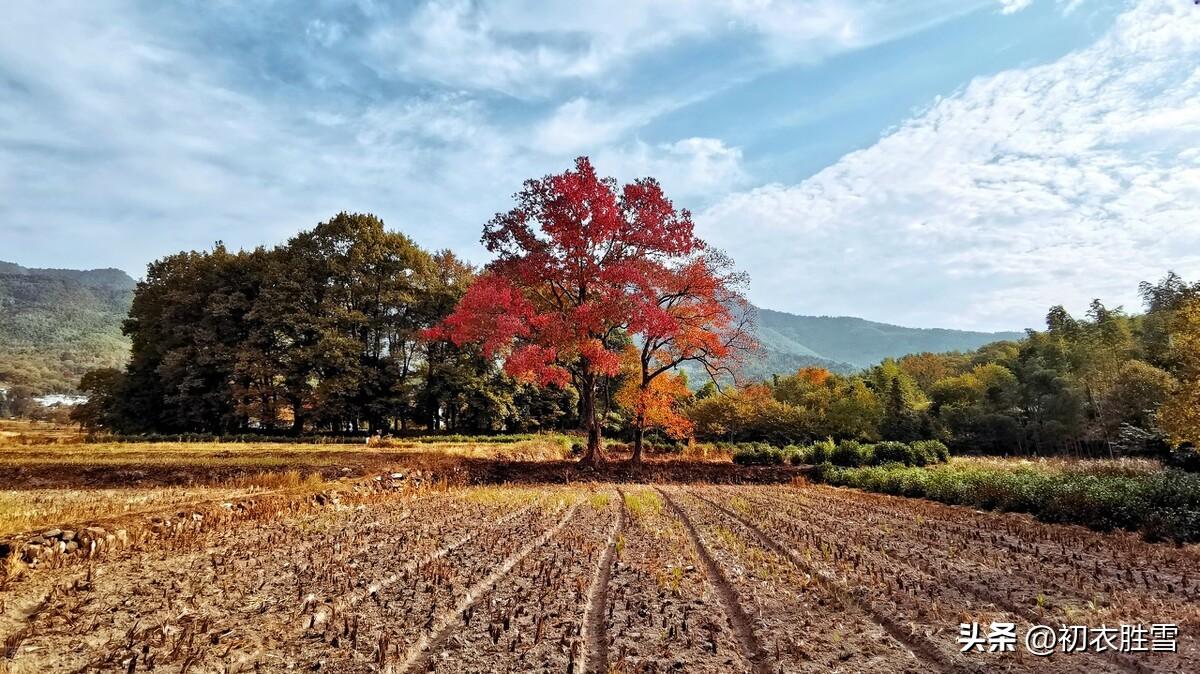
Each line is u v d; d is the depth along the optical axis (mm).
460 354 45719
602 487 23453
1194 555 10508
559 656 5465
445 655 5414
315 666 5191
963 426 43281
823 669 5324
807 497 20703
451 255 52688
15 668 5062
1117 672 5281
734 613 7051
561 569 8750
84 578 7996
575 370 29875
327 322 39312
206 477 18391
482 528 12234
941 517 15539
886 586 8023
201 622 6191
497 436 40969
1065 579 8602
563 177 25750
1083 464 26281
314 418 40500
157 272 42031
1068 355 39781
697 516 15023
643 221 26922
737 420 45344
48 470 17734
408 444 31188
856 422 41844
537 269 26688
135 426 39438
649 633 6141
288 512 14227
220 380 39812
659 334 26609
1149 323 32969
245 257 42656
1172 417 16375
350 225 43562
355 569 8484
